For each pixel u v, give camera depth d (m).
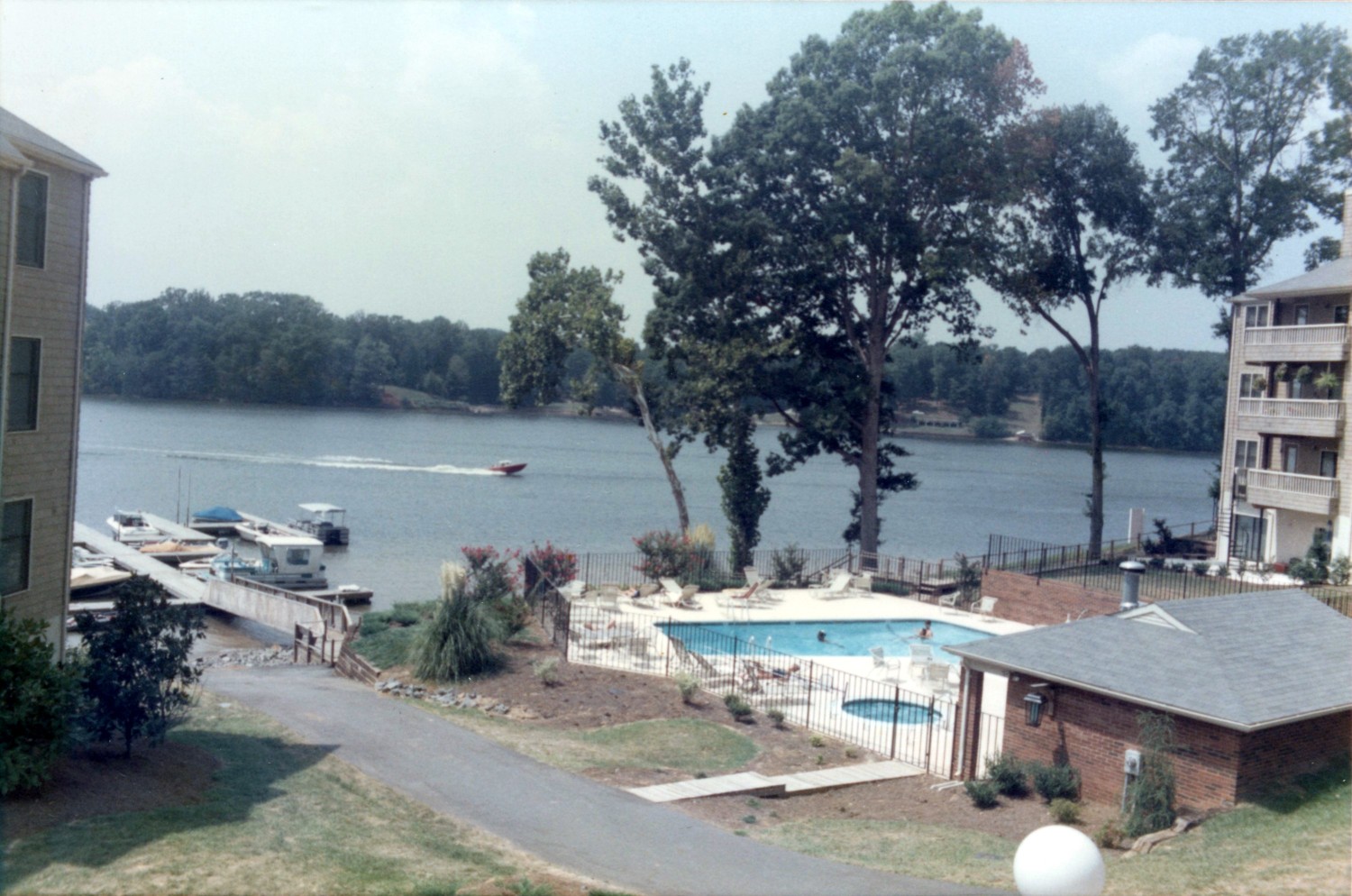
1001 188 47.91
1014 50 46.62
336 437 155.12
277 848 12.91
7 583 19.75
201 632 17.14
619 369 50.34
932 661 30.58
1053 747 19.41
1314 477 41.94
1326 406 41.81
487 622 27.94
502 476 118.31
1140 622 20.30
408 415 199.12
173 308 177.38
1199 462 178.62
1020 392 160.00
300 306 179.38
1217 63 54.00
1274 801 16.67
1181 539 54.19
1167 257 55.84
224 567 51.25
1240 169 55.06
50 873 11.23
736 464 48.72
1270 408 44.19
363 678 27.45
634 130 47.66
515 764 19.36
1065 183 54.56
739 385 47.38
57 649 21.30
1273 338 44.28
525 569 36.38
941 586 42.94
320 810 15.08
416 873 12.73
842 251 47.94
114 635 16.02
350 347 186.00
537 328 49.06
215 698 23.17
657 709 24.61
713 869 14.38
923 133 46.41
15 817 12.88
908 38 47.50
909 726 24.36
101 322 173.50
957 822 17.59
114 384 171.12
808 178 48.66
